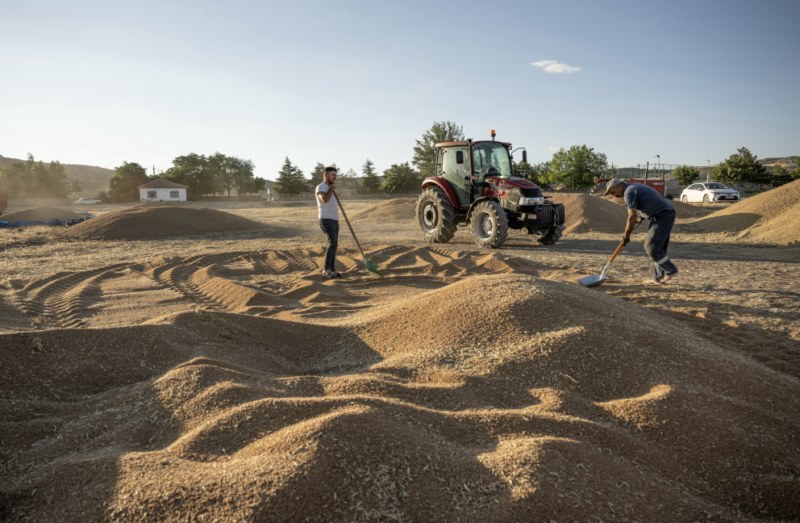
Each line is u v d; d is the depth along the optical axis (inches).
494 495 74.8
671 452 94.0
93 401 112.0
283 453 78.7
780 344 167.0
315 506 70.2
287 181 2647.6
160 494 72.2
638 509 77.1
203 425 93.0
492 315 142.5
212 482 73.5
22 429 98.0
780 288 258.1
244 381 113.6
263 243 510.9
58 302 240.7
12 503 76.1
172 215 645.9
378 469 77.0
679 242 479.8
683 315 201.0
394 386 110.2
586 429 94.1
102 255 421.4
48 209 886.4
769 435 100.7
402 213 834.2
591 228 578.6
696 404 105.5
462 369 121.9
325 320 189.2
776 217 520.1
